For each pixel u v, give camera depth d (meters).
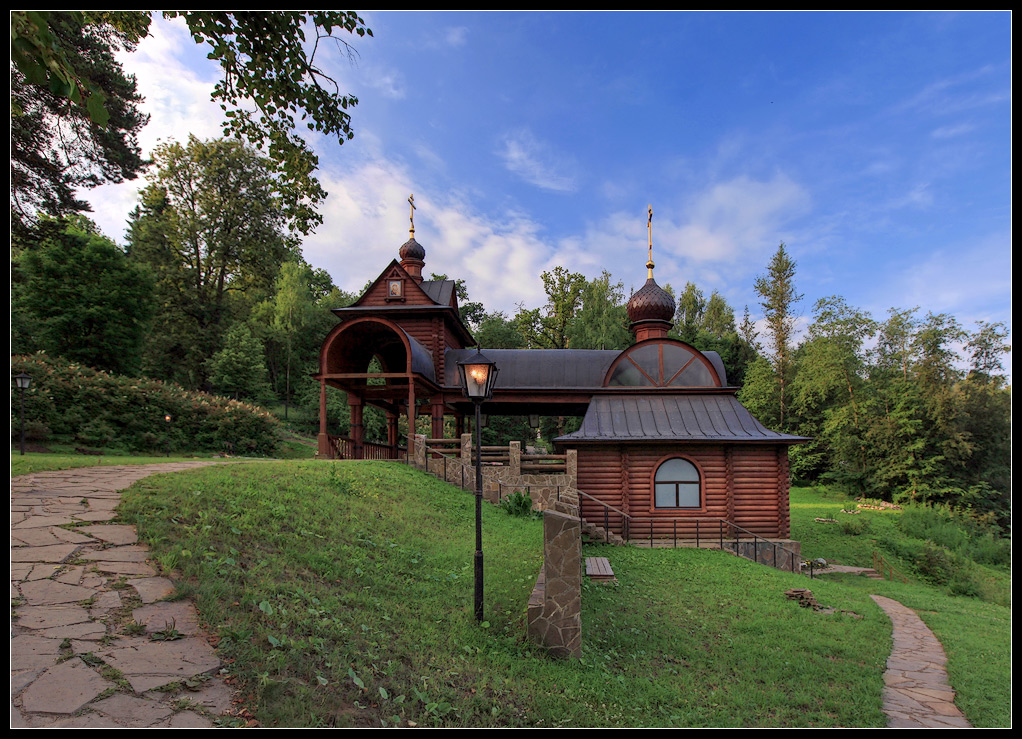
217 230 41.75
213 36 6.51
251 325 50.06
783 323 52.31
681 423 19.45
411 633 6.11
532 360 22.92
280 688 3.98
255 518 7.91
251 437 29.80
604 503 17.70
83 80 3.31
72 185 22.44
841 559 24.34
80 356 29.30
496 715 4.83
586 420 19.78
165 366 41.06
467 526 12.16
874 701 6.35
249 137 7.61
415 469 17.16
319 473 12.25
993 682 7.07
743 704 6.10
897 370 44.25
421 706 4.60
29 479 9.11
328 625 5.36
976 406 36.94
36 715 3.25
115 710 3.41
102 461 12.01
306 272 64.75
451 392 22.53
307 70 6.91
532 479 17.12
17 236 22.61
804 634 8.65
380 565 8.03
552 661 6.59
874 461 39.47
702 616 9.31
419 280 26.22
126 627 4.43
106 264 30.88
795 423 49.47
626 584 10.98
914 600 13.16
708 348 52.94
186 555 5.89
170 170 39.84
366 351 22.33
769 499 18.22
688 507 18.38
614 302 45.53
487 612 7.55
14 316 27.11
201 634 4.52
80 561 5.55
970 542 28.70
